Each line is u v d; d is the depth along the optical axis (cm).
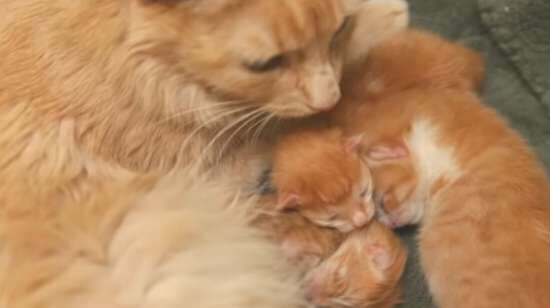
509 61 62
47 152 52
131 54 51
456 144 55
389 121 56
